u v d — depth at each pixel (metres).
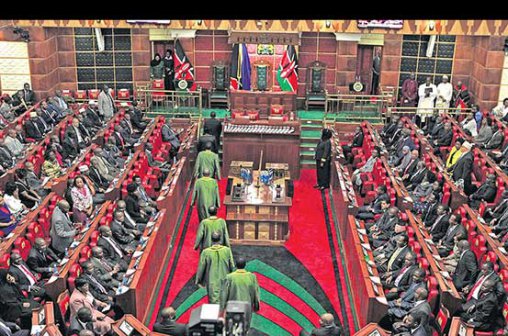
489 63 21.05
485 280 10.24
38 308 9.29
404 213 12.87
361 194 15.67
